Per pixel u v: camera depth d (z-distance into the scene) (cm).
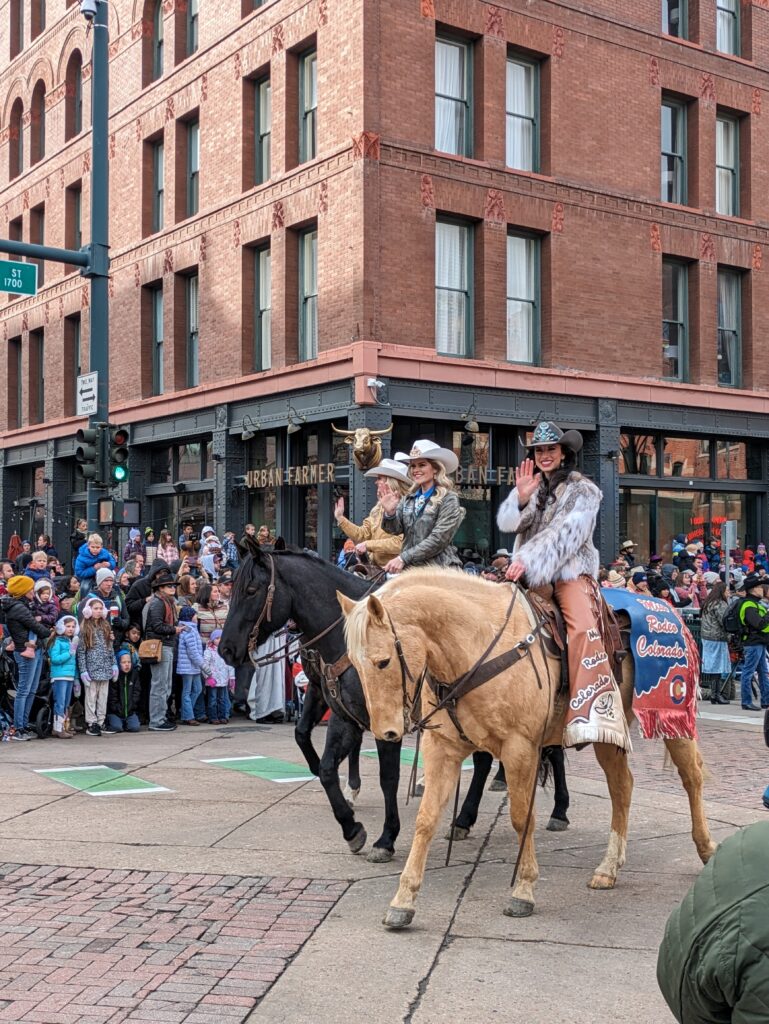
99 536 1498
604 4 2289
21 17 3338
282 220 2170
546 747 678
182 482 2533
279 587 730
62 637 1250
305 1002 470
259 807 858
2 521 3312
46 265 3123
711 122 2488
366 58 1959
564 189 2222
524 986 487
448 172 2061
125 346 2695
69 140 3008
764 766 1066
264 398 2222
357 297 1961
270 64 2222
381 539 812
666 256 2431
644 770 1030
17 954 529
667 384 2359
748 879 238
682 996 244
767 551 2612
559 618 607
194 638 1362
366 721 701
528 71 2227
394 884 645
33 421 3216
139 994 478
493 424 2147
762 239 2573
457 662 556
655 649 648
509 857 712
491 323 2120
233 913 589
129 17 2686
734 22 2578
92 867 681
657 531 2430
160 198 2650
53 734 1257
